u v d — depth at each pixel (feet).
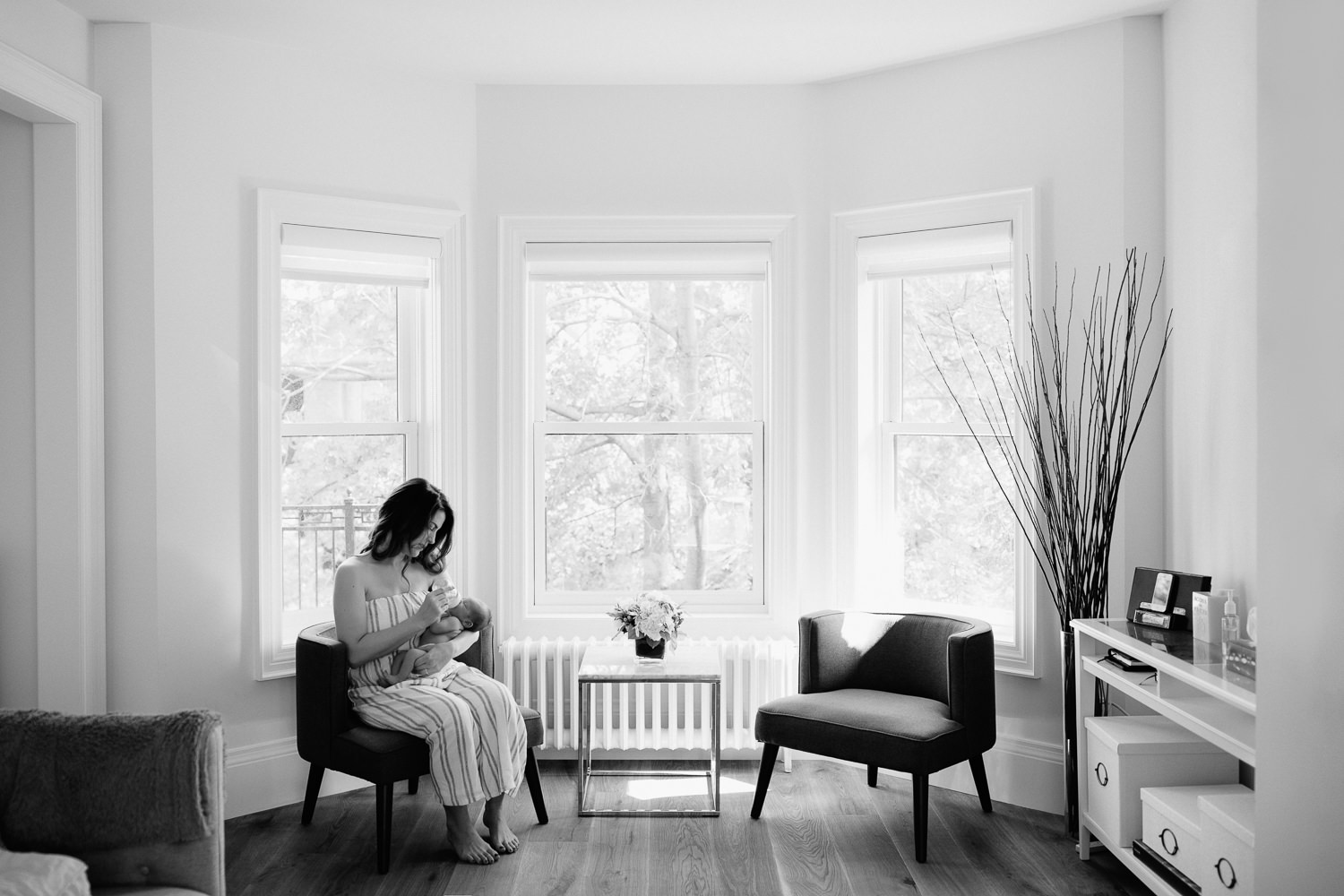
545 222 13.76
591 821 11.63
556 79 13.60
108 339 11.58
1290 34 7.64
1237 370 9.98
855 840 11.05
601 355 14.35
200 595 11.95
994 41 12.36
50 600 11.15
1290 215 7.63
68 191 11.14
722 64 13.07
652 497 14.32
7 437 11.15
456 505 13.57
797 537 13.75
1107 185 11.78
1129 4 11.30
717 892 9.77
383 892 9.78
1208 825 8.21
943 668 11.71
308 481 13.14
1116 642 9.68
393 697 10.61
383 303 13.67
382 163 13.17
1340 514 7.62
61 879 6.33
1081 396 11.93
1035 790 12.15
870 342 13.69
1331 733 7.54
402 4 11.28
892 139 13.28
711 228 13.73
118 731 7.14
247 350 12.28
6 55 10.03
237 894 9.74
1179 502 11.23
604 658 12.22
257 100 12.33
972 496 13.19
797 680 13.32
